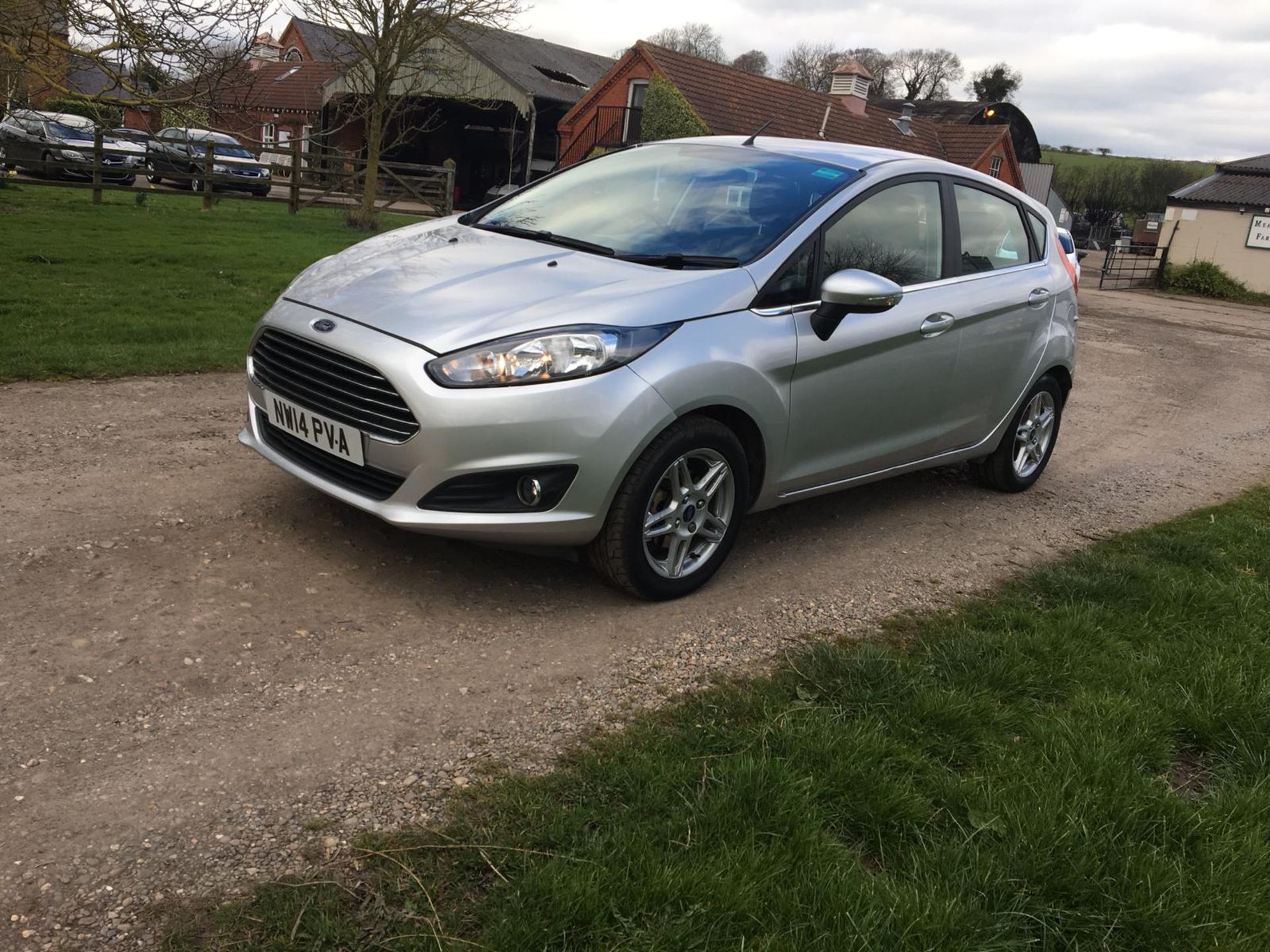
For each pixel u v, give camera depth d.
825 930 2.09
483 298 3.55
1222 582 4.39
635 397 3.38
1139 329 16.06
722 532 3.86
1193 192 29.09
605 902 2.09
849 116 32.28
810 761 2.67
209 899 2.10
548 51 38.91
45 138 20.69
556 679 3.15
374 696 2.93
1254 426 8.80
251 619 3.27
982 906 2.22
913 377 4.51
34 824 2.25
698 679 3.23
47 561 3.49
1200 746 3.06
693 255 3.96
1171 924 2.22
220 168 21.50
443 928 2.04
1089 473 6.49
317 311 3.67
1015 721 3.03
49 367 5.98
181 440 4.95
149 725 2.67
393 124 35.81
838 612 3.87
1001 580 4.38
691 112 26.27
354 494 3.50
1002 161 37.19
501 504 3.36
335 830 2.35
